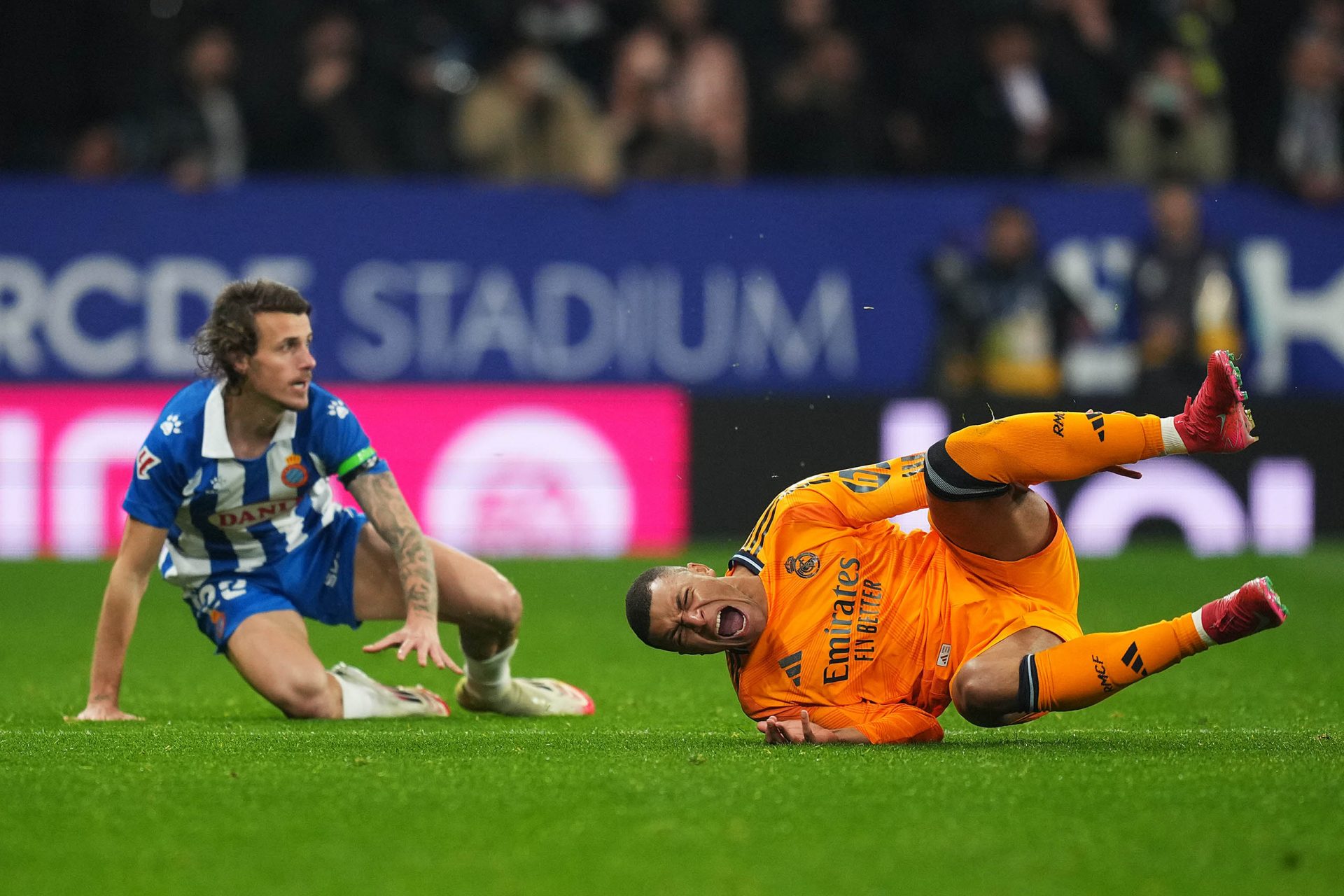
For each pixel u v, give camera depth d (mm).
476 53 41250
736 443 36531
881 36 43375
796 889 9031
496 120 38875
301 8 41125
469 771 12281
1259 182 39031
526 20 41219
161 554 17547
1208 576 32219
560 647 24297
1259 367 37688
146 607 29844
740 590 13703
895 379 37000
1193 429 13172
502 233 36406
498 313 36406
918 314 37031
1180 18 42469
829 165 40625
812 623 13828
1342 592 29984
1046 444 13156
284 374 15641
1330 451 37531
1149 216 37312
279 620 17031
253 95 39281
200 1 41062
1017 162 40500
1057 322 36719
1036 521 13672
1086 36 41438
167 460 16250
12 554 35625
